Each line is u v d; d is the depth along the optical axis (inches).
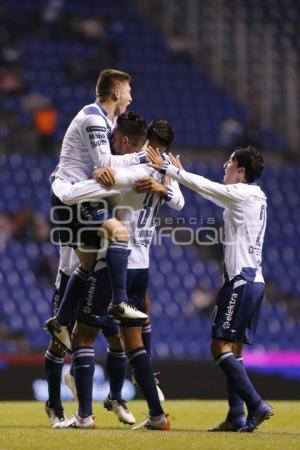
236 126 2305.6
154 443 597.9
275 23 2687.0
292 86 2559.1
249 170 746.8
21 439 616.1
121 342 730.2
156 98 2399.1
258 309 737.6
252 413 709.3
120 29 2536.9
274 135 2393.0
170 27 2615.7
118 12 2583.7
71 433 657.0
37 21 2456.9
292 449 582.2
